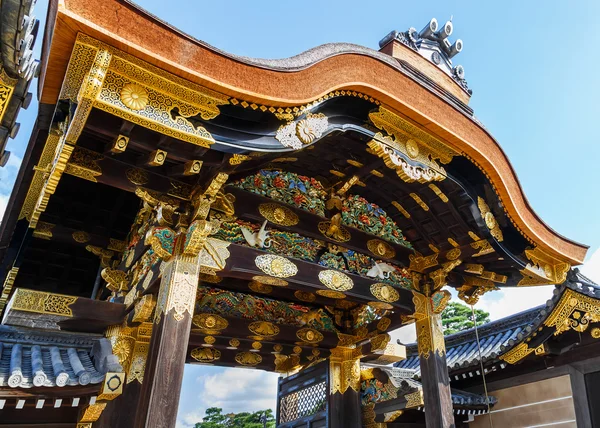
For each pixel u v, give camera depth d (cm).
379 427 946
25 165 647
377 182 780
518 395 1038
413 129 645
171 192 578
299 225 714
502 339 1194
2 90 544
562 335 970
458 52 821
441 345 820
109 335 716
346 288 732
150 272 640
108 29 395
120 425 638
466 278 898
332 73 550
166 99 451
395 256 824
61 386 495
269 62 500
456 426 1103
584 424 909
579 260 862
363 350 961
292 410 1115
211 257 602
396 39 745
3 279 809
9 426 540
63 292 991
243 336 845
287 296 915
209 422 4112
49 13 422
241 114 497
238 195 667
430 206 773
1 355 593
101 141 530
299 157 713
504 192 725
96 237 884
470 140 673
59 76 443
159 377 493
